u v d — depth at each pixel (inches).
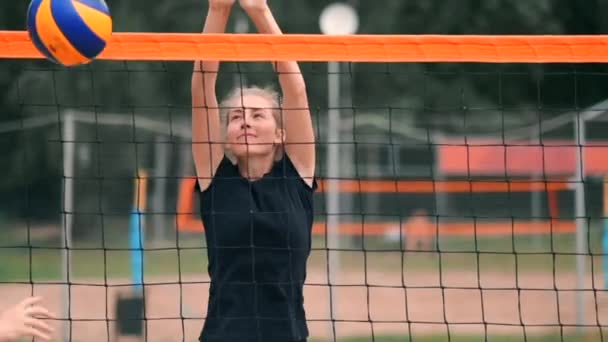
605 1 3444.9
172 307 1371.8
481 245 2016.5
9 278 1724.9
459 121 2829.7
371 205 2135.8
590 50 613.0
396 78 3166.8
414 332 1273.4
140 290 1230.3
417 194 2119.8
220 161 587.8
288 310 566.6
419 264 1903.3
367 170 2148.1
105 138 2054.6
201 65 598.5
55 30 527.8
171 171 2012.8
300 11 3235.7
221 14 600.7
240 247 568.4
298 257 571.2
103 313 1332.4
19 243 2212.1
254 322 563.2
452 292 1598.2
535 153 1945.1
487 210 2055.9
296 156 589.0
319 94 2807.6
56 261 1983.3
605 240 1334.9
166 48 598.2
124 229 2087.8
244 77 2391.7
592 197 1589.6
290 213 571.8
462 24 3380.9
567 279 1636.3
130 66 2893.7
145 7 3169.3
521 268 1792.6
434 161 2139.5
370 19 3312.0
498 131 2353.6
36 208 2450.8
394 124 2252.7
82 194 2080.5
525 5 3348.9
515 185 1983.3
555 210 1861.5
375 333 1262.3
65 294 1162.6
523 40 614.9
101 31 537.0
